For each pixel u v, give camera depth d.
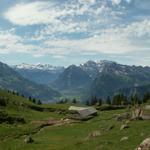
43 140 72.06
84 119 109.31
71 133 78.88
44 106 162.62
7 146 70.44
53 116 132.62
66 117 115.62
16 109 133.75
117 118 82.44
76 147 54.16
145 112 73.00
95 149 48.94
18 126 100.56
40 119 117.62
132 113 78.94
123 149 45.47
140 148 38.31
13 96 172.62
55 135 78.62
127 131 58.88
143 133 53.06
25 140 71.31
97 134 63.47
